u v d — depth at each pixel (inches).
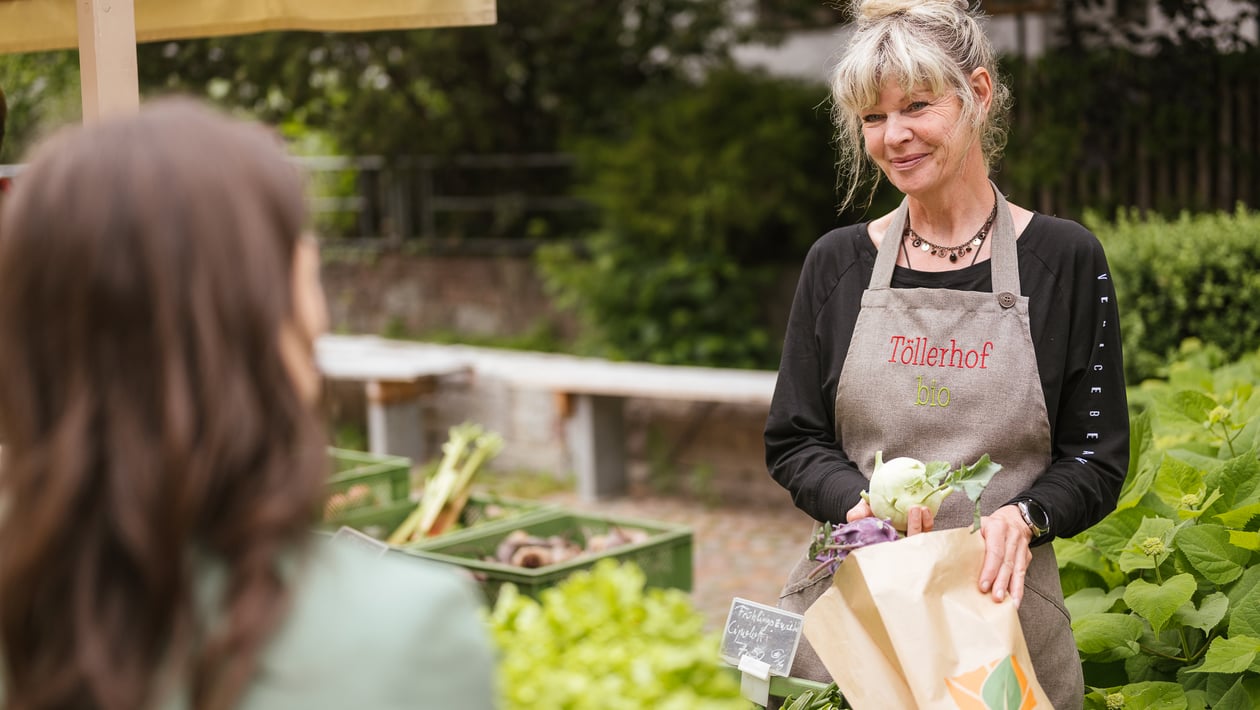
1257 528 97.3
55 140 37.3
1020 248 81.4
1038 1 317.7
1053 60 305.1
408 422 301.1
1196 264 190.7
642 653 54.6
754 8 388.2
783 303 358.0
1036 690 67.4
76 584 34.4
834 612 70.5
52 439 34.6
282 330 36.6
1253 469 98.2
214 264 35.2
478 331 408.2
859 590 69.6
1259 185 293.7
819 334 86.4
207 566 35.9
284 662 35.6
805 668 84.4
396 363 302.7
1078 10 346.6
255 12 135.8
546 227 418.3
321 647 36.1
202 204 35.6
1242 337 189.5
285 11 135.3
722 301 347.3
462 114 391.2
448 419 315.6
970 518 80.4
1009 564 71.4
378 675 36.3
